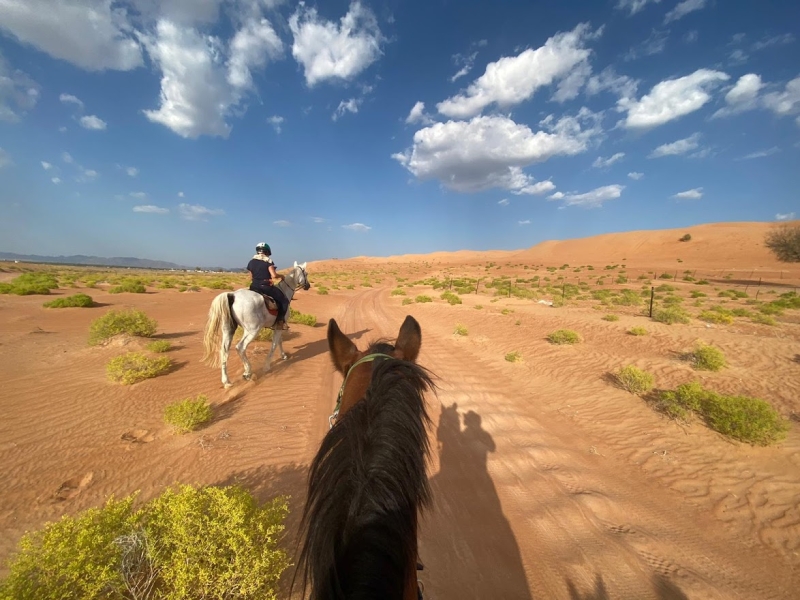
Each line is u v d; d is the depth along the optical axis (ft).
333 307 73.41
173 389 23.45
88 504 13.02
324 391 24.64
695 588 10.59
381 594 2.85
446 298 80.69
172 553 8.10
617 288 115.24
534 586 10.51
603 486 15.46
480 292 109.29
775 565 11.52
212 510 8.90
